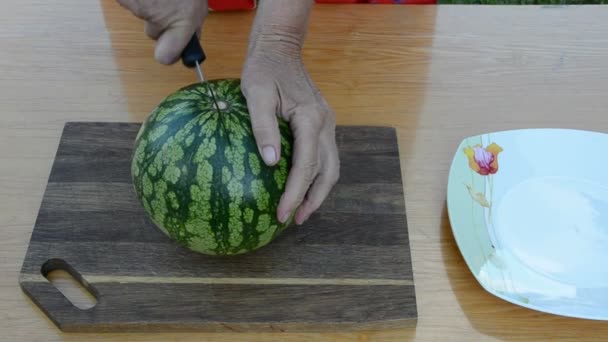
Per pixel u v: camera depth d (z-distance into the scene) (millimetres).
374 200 931
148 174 736
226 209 718
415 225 916
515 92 1140
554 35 1264
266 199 731
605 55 1218
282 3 821
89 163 966
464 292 832
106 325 773
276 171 738
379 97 1122
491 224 876
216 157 715
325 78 1155
